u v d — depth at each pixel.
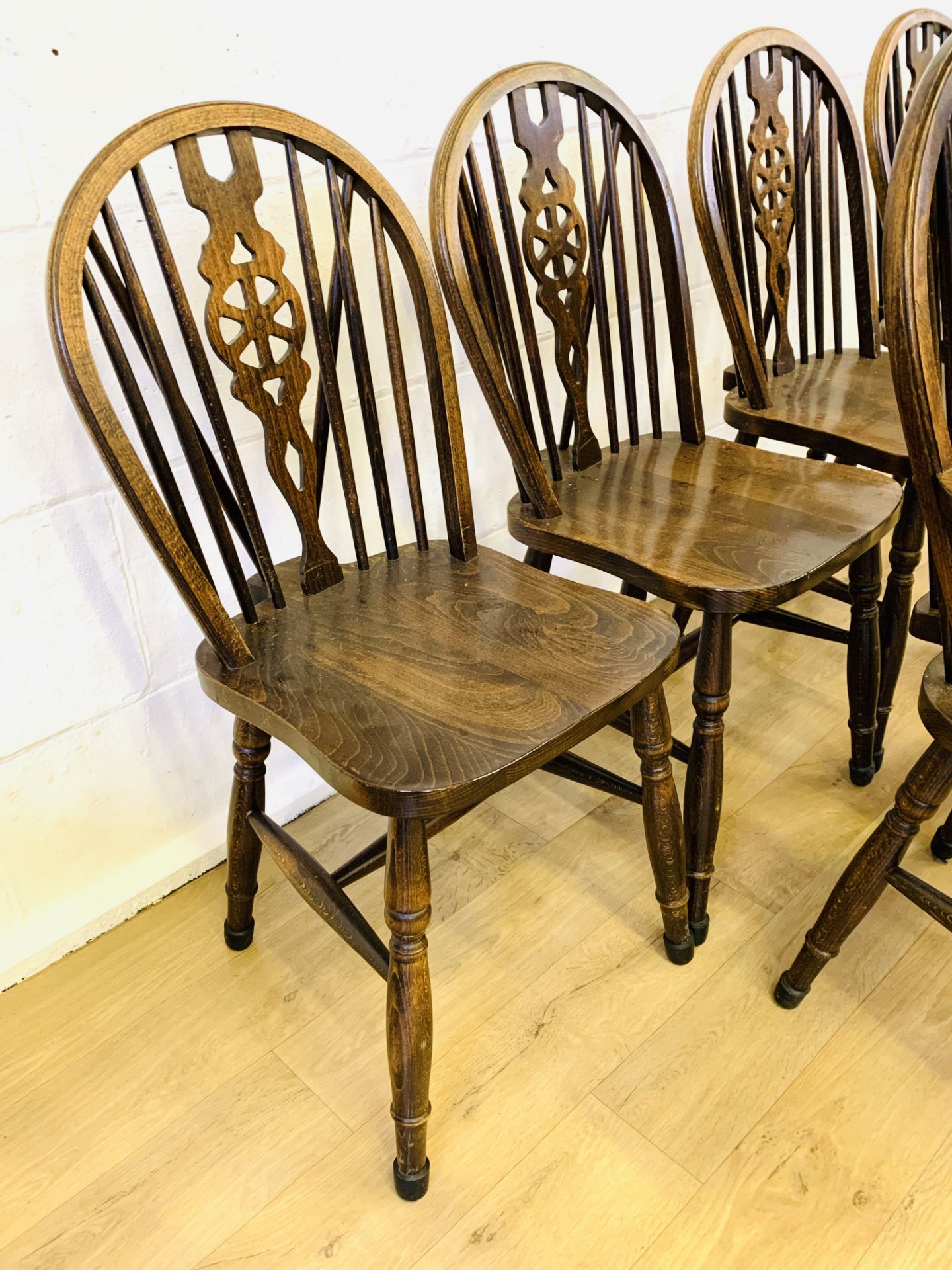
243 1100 1.12
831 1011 1.19
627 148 1.28
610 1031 1.18
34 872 1.25
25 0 0.92
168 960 1.29
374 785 0.83
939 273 0.97
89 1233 1.00
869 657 1.41
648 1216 1.00
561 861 1.42
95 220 0.87
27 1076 1.15
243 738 1.12
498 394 1.15
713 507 1.24
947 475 0.88
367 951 1.02
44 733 1.19
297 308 1.03
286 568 1.19
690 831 1.23
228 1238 1.00
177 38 1.04
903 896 1.34
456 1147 1.07
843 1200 1.00
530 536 1.22
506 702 0.92
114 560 1.18
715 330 1.93
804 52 1.44
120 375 0.91
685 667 1.84
